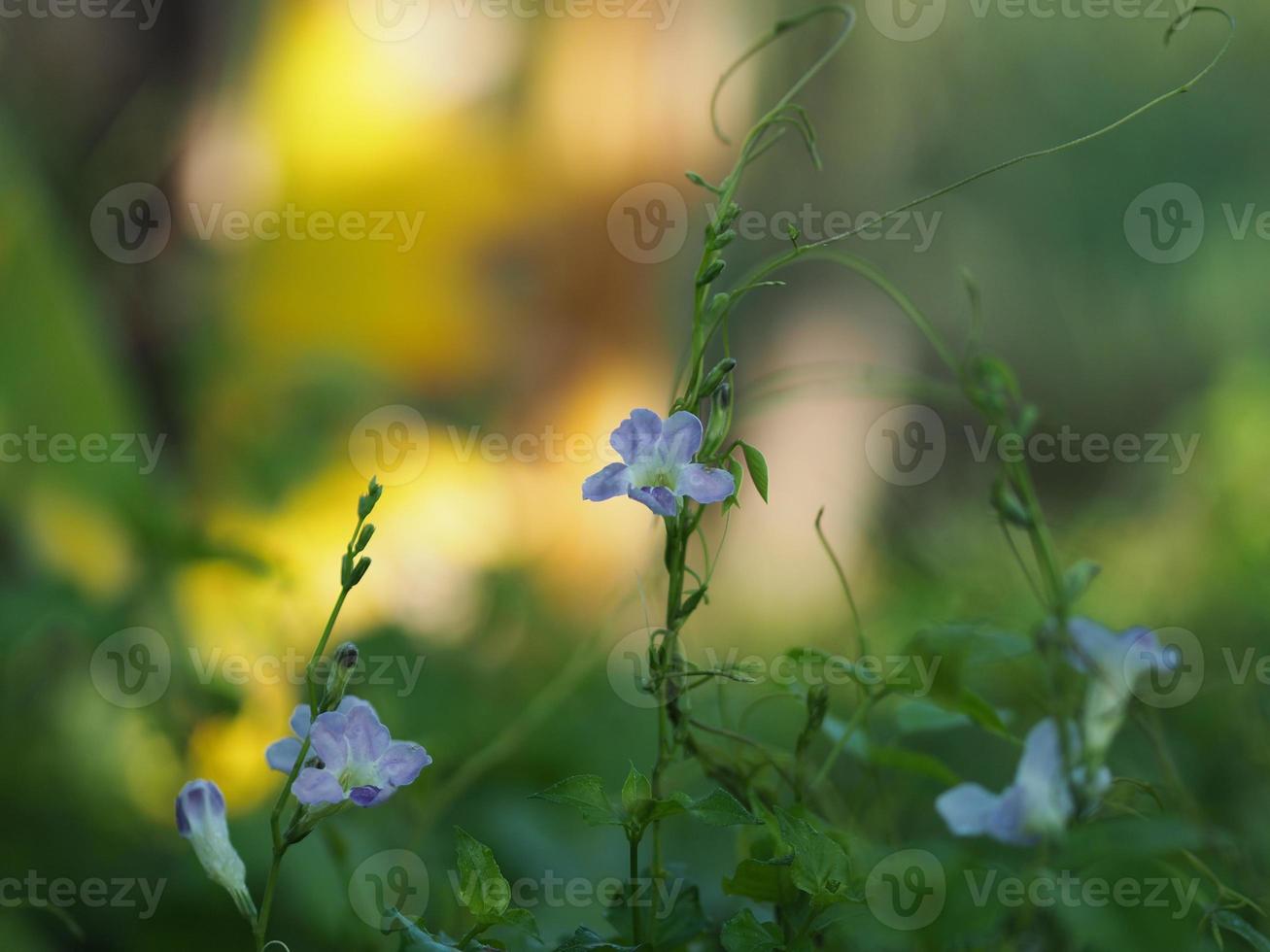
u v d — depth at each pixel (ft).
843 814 2.97
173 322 7.43
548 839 3.67
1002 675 3.22
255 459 6.59
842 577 2.91
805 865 2.64
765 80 11.00
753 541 9.17
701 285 2.73
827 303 13.06
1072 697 2.79
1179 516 5.08
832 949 2.71
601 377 8.32
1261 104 14.32
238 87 7.84
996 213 13.94
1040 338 14.73
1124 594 4.62
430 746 3.36
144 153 7.66
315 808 2.61
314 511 6.54
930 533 4.42
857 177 12.42
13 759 4.32
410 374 7.87
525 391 8.20
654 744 5.01
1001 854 2.86
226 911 3.41
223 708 4.29
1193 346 14.51
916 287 13.37
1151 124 14.34
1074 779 2.76
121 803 4.41
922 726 2.85
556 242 8.16
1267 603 4.37
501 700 4.96
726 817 2.63
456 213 7.93
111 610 4.38
